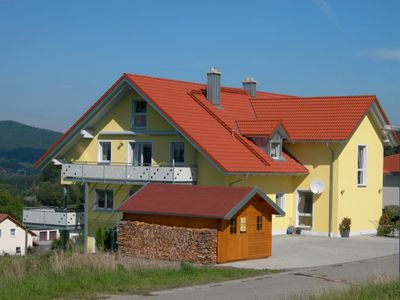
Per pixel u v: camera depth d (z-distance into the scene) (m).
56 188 88.81
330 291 17.19
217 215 25.25
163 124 35.19
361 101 37.19
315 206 36.31
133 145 36.66
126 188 36.22
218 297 17.61
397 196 52.28
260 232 27.33
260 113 38.94
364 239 34.97
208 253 25.58
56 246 40.00
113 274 20.27
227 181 32.75
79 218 37.44
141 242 27.53
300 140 36.06
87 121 37.34
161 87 35.84
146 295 17.84
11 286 18.00
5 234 66.12
